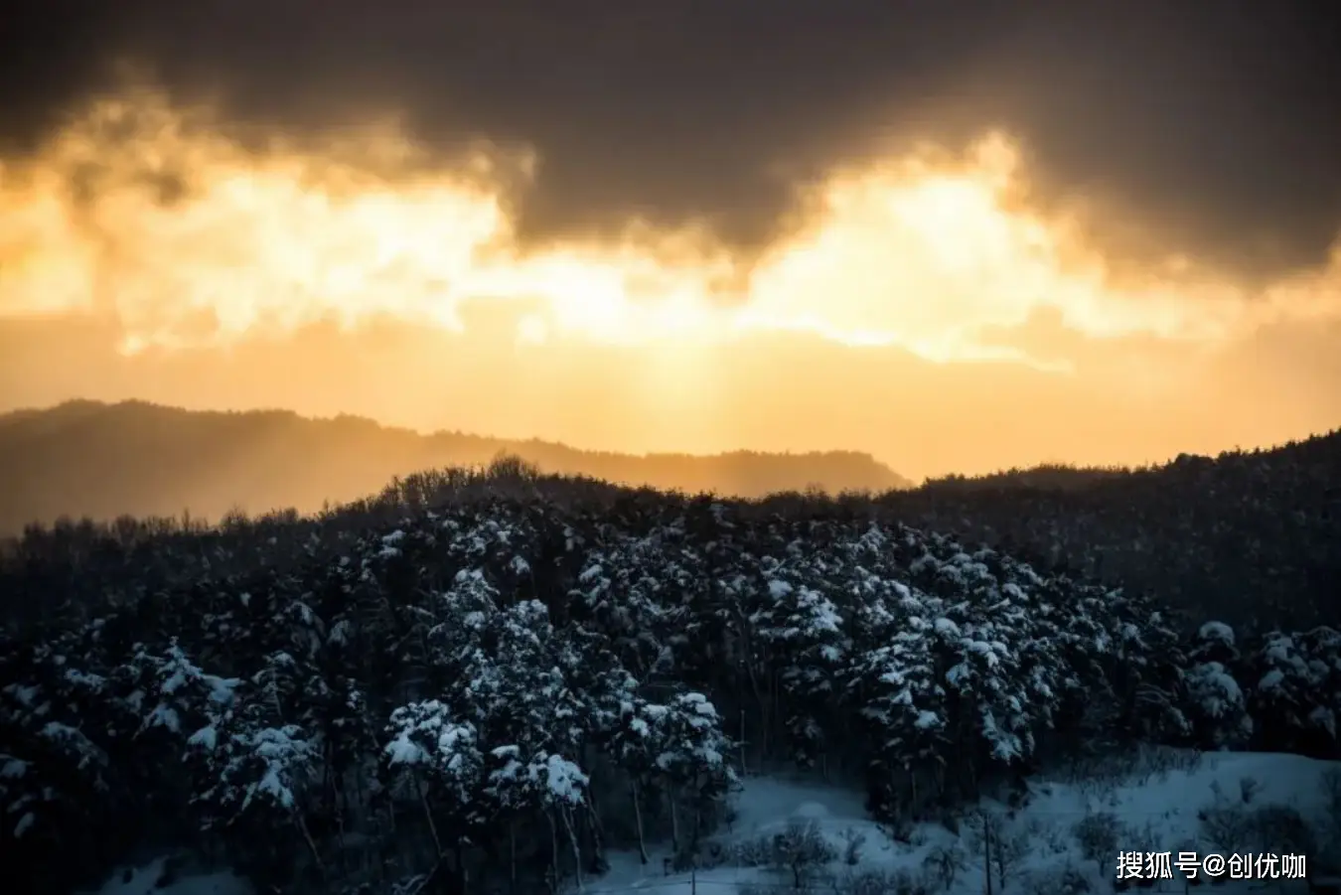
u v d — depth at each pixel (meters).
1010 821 59.50
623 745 59.47
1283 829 53.81
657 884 55.03
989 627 62.03
